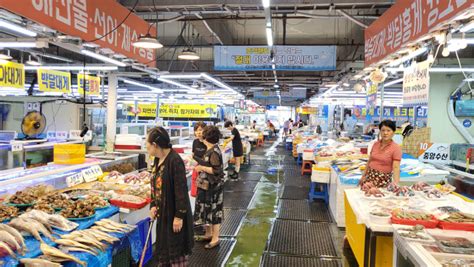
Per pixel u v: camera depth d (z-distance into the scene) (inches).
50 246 97.1
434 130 401.4
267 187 337.1
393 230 108.0
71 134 289.7
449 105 394.3
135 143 249.9
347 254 170.9
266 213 244.8
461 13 103.3
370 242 119.7
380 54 194.2
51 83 359.3
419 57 266.7
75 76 510.6
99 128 374.9
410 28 146.4
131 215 146.9
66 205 126.7
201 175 176.6
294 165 495.5
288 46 318.7
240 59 323.3
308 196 298.8
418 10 137.1
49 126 382.6
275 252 173.5
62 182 161.2
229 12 255.0
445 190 153.8
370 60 217.2
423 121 406.3
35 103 388.8
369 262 122.6
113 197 143.9
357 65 394.0
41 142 264.8
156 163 120.5
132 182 176.7
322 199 285.3
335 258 166.6
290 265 158.7
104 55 190.2
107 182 173.9
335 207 223.5
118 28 183.2
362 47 416.2
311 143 485.4
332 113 730.8
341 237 195.5
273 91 812.0
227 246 181.2
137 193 152.0
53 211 120.9
